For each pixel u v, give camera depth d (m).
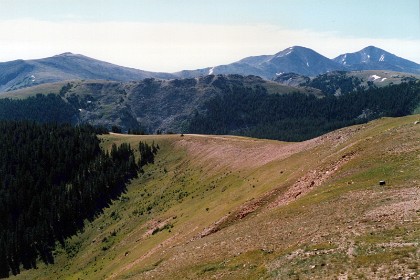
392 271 23.55
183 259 46.84
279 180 67.31
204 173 115.19
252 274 31.78
